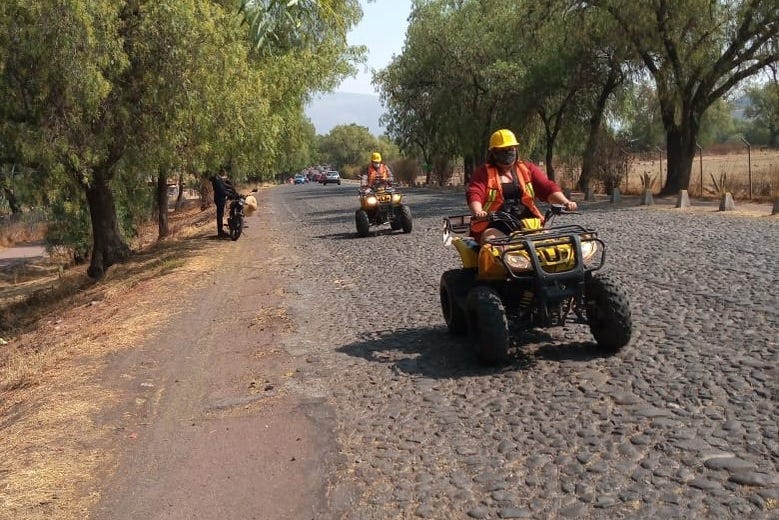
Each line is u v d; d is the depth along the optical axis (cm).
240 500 498
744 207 2220
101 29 1545
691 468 454
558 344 752
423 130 5738
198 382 784
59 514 504
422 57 4812
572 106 3859
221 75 1748
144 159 1750
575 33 3077
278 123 2359
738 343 694
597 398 591
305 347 872
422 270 1345
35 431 673
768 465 445
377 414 619
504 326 674
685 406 554
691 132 2886
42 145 1552
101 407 728
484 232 710
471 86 4597
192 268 1631
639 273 1095
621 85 3484
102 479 557
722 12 2681
